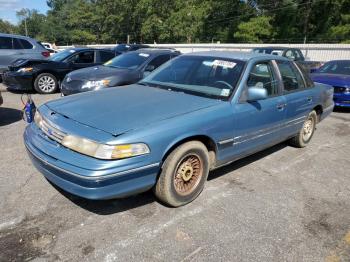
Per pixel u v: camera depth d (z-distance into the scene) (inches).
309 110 215.8
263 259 111.9
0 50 442.6
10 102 340.8
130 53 336.8
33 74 386.0
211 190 157.0
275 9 1632.6
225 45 1203.2
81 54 422.6
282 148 226.5
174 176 132.7
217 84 160.7
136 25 2417.6
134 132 118.0
